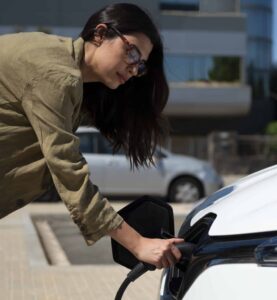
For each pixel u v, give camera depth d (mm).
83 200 2199
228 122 34188
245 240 2031
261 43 39219
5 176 2383
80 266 6980
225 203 2369
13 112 2322
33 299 5633
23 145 2367
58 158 2211
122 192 12875
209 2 32094
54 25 30500
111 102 2816
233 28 32062
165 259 2229
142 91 2768
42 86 2229
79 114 2689
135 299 5609
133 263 2465
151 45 2486
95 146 12797
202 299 2072
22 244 8195
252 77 38344
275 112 38406
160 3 31797
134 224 2426
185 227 2650
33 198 2506
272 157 26906
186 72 31828
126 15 2406
